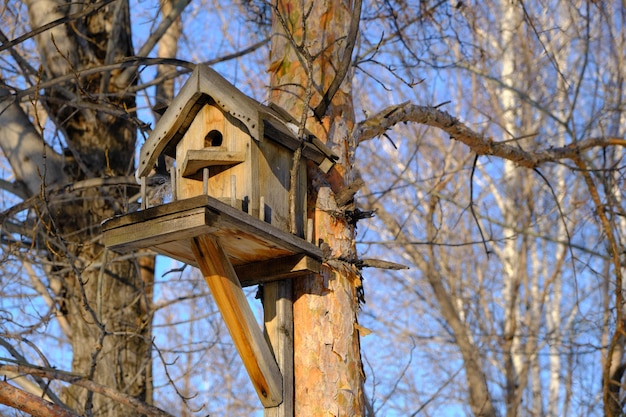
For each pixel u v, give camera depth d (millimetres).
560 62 17234
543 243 19672
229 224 4824
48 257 9508
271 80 6121
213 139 5531
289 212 5402
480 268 18547
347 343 5438
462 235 18328
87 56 9688
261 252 5250
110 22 9914
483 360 16391
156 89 11477
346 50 5734
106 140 9766
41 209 8398
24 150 9383
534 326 16594
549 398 18641
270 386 5203
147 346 9305
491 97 17328
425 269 14523
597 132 17984
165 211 4832
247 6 9797
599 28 14773
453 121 7164
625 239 12906
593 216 11188
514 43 16000
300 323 5445
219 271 5016
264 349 5191
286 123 5477
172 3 9859
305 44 5988
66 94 8680
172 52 11891
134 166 9984
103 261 7848
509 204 17953
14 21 9898
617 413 10828
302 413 5316
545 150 8391
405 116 6652
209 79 5281
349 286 5559
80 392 9109
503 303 18000
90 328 8539
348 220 5688
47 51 9555
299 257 5301
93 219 9445
